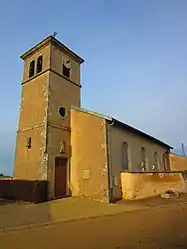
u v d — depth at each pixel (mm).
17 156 16016
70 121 16375
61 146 15039
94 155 14016
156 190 14711
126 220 8203
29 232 6930
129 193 13695
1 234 6715
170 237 5836
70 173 15117
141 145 18469
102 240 5789
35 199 12477
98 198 13023
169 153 24797
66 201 12836
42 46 17297
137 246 5176
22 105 17281
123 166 15195
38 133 14883
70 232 6777
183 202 12312
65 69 17891
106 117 13984
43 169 13750
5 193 14547
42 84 16031
